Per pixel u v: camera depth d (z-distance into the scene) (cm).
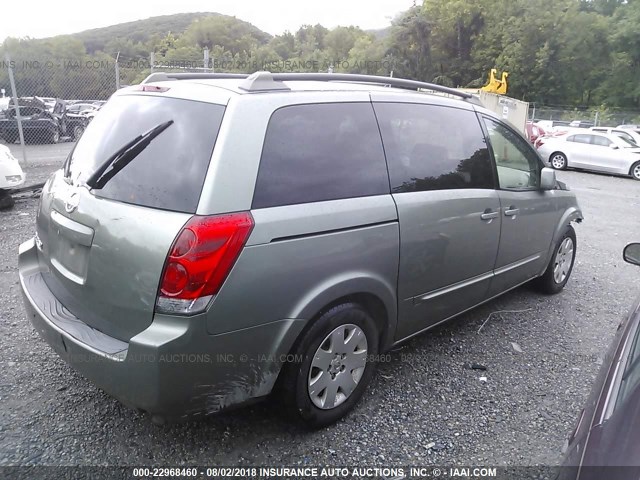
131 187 251
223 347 236
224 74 342
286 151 260
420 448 280
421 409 314
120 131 280
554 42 5525
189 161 242
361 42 7494
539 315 466
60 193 289
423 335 416
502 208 390
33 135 1555
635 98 5425
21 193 871
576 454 161
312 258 259
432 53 6359
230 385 245
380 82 352
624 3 6169
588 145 1811
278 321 251
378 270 294
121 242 238
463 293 373
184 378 229
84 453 263
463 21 6109
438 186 337
